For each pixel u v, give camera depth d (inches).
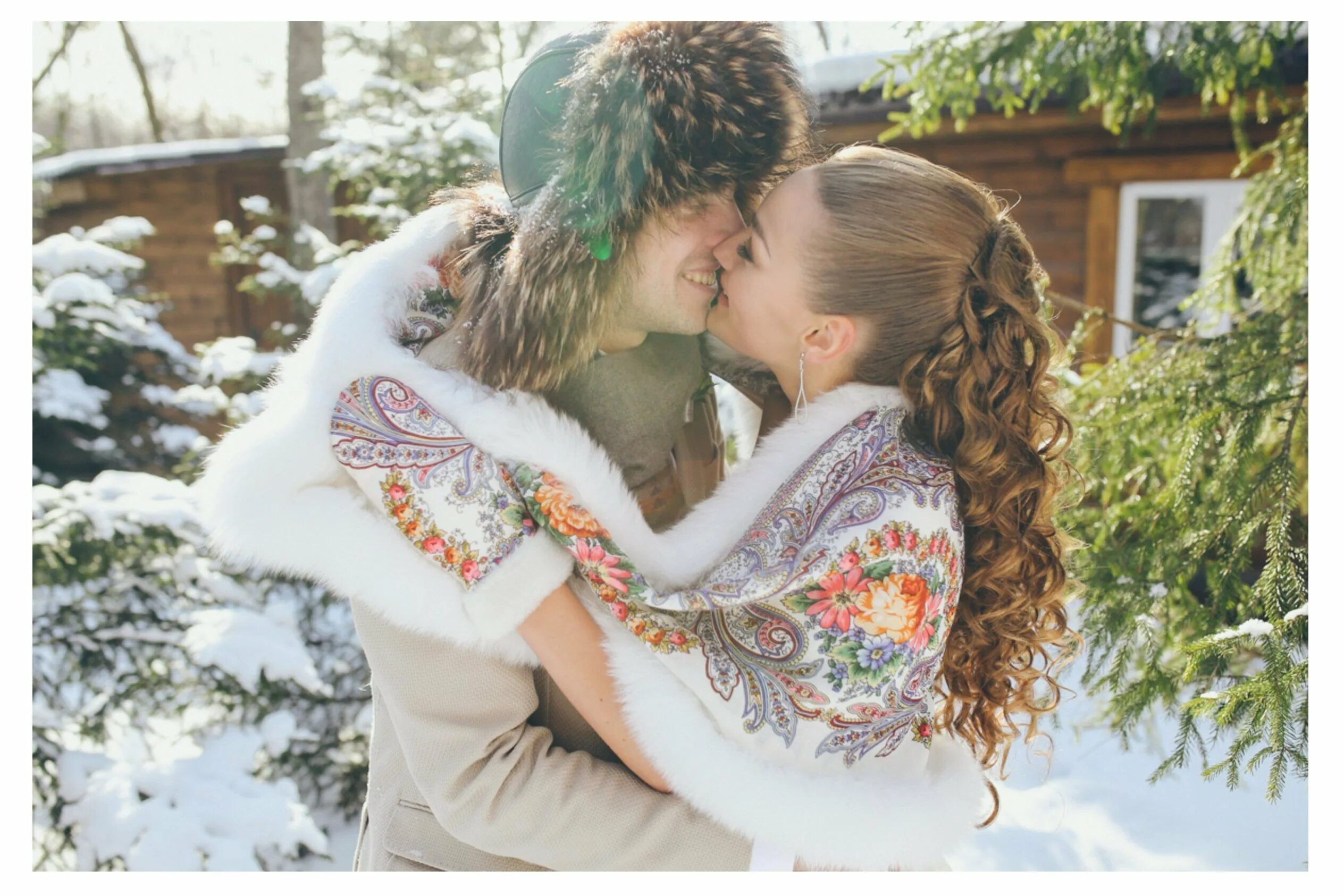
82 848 103.0
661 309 43.8
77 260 141.0
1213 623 87.0
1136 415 95.0
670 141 40.8
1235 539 86.3
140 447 184.1
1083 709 117.9
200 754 113.0
